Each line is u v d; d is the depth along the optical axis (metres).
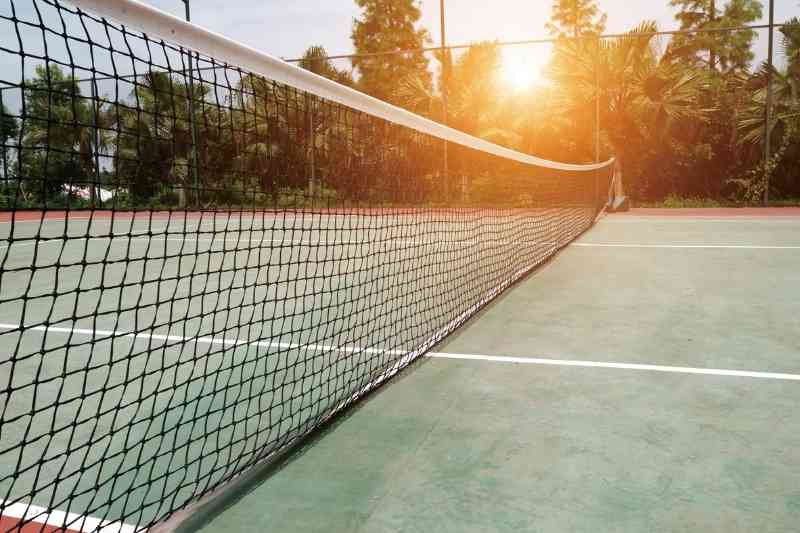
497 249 7.64
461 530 1.68
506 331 3.79
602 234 9.83
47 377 3.01
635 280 5.54
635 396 2.66
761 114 16.78
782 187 17.78
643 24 18.02
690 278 5.60
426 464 2.07
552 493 1.87
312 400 2.65
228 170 2.82
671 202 17.41
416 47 31.70
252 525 1.71
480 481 1.95
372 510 1.79
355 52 31.86
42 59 1.61
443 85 17.20
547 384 2.82
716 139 18.73
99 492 1.89
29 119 1.67
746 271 5.92
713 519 1.72
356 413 2.51
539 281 5.57
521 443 2.22
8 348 3.56
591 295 4.88
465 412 2.51
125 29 1.80
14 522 1.71
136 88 1.88
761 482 1.92
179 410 2.56
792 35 15.86
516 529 1.68
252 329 4.00
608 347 3.41
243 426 2.39
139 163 2.38
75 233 11.51
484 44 19.44
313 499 1.85
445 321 4.05
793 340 3.48
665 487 1.90
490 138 18.28
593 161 18.94
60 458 2.12
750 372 2.95
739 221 11.84
